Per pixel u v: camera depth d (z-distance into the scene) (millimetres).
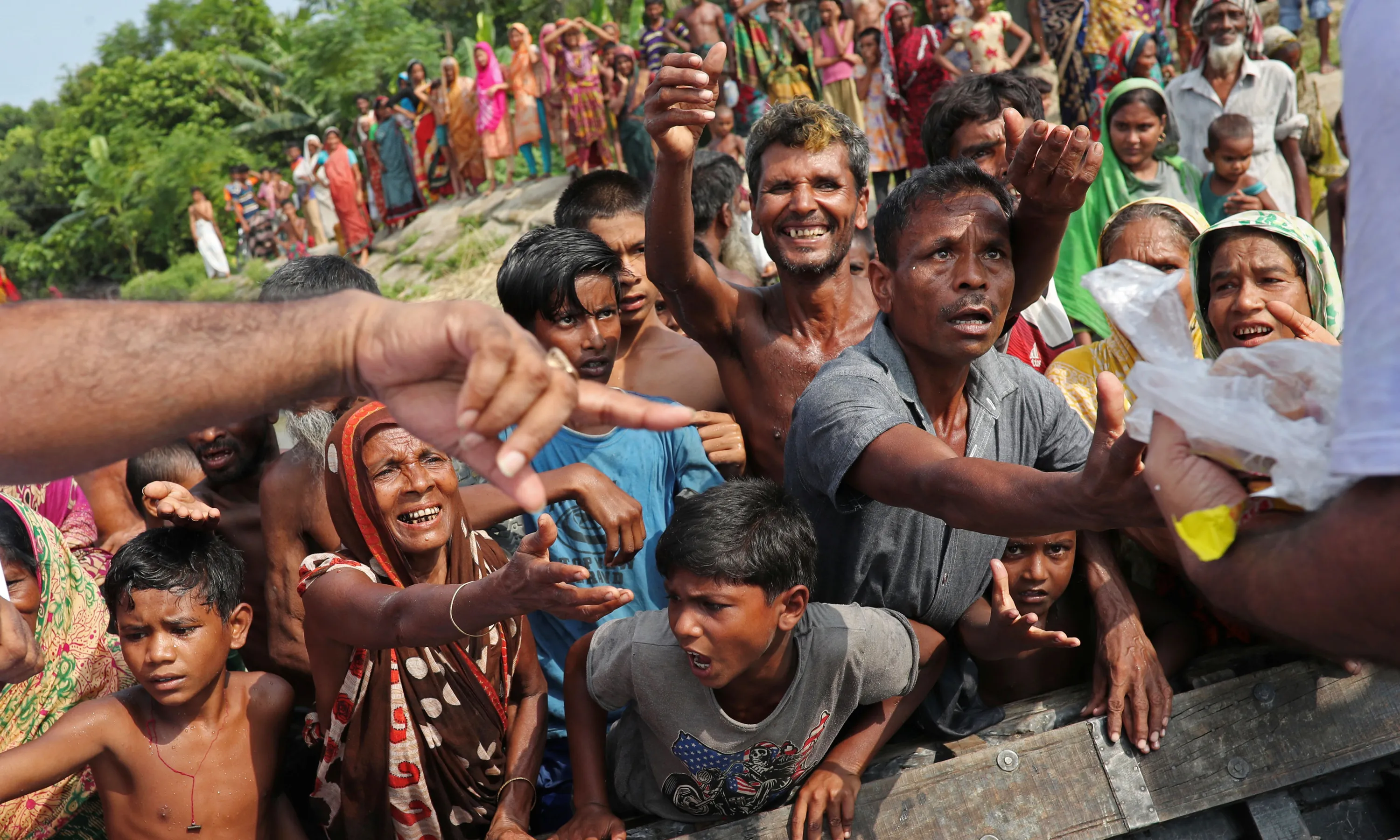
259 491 2750
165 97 34281
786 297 2969
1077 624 2664
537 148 13531
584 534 2719
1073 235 4277
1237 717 2322
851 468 2018
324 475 2309
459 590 1959
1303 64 9617
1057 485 1439
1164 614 2602
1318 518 1005
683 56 2467
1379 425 912
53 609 2572
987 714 2465
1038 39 9344
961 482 1653
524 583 1854
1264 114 6012
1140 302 1218
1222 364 1160
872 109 9266
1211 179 4852
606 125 11680
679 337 3434
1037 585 2428
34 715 2539
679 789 2238
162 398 1093
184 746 2199
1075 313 4043
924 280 2156
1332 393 1101
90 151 33312
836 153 2807
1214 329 2568
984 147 3639
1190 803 2266
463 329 1036
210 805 2197
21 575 2504
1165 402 1133
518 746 2348
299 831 2340
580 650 2332
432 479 2240
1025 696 2646
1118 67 7875
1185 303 2764
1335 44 10180
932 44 8734
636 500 2553
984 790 2229
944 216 2152
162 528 2227
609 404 1063
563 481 2482
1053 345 3861
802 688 2143
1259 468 1083
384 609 2043
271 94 34031
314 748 2428
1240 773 2293
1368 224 967
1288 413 1118
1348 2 1055
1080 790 2248
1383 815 2428
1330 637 1012
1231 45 6016
